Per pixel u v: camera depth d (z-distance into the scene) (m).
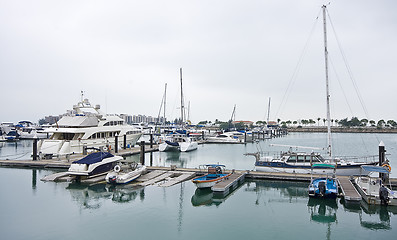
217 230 15.99
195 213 18.83
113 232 15.55
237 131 91.62
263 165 30.30
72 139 42.38
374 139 102.44
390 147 68.06
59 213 18.50
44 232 15.47
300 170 28.80
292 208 20.16
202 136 83.44
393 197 19.22
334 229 16.41
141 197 22.22
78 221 17.16
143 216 18.11
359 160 44.19
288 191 24.81
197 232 15.64
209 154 52.28
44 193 23.06
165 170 31.05
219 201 21.73
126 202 20.95
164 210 19.33
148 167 32.28
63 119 44.56
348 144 77.50
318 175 27.36
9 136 73.69
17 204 20.23
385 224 17.23
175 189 24.55
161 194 23.05
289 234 15.63
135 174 27.09
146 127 111.62
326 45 29.61
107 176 25.42
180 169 31.25
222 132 92.12
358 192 22.02
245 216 18.42
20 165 34.44
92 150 42.81
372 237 15.43
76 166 26.58
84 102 50.38
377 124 177.25
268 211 19.44
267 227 16.53
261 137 100.69
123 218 17.72
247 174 28.64
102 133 46.97
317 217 18.36
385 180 23.94
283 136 120.06
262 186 26.47
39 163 33.94
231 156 49.56
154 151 53.50
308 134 143.75
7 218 17.48
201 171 30.20
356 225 17.08
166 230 15.92
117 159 30.42
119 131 50.75
